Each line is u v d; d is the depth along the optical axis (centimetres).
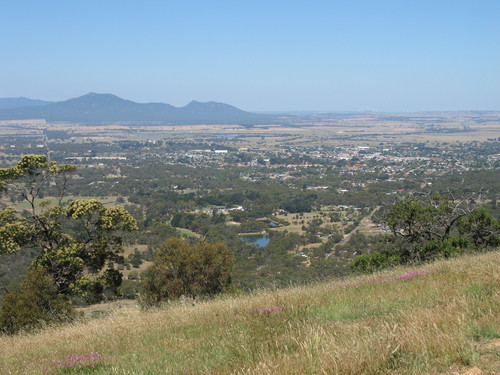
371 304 698
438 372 384
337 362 400
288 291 967
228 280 1525
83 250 1872
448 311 529
